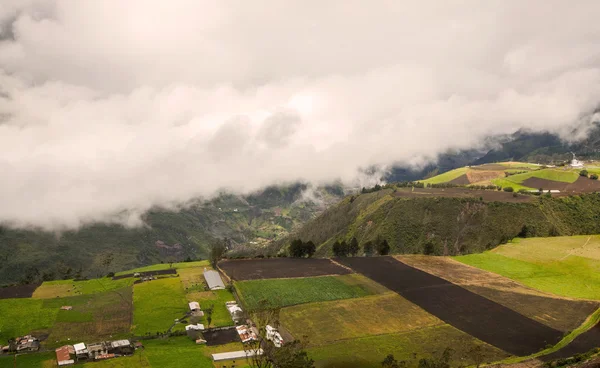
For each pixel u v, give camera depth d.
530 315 113.94
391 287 138.38
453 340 99.50
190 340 106.56
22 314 123.12
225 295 139.88
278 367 75.62
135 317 121.62
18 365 89.44
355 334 103.69
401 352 93.38
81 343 99.44
